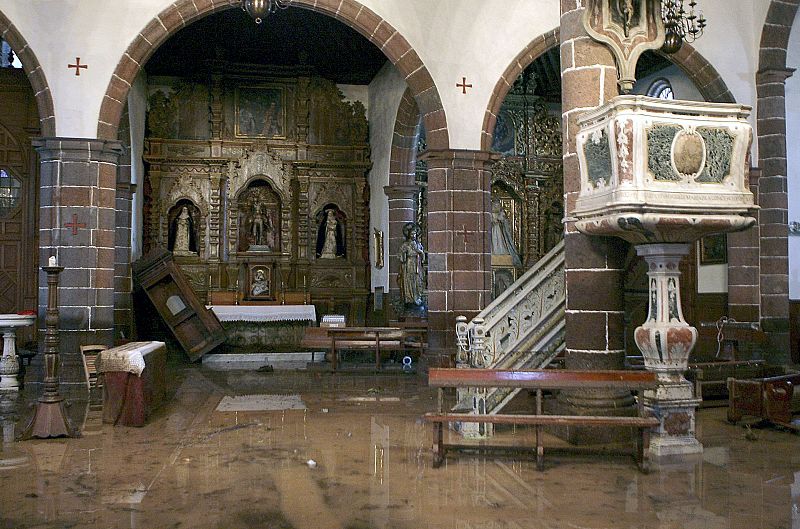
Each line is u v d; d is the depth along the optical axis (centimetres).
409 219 1947
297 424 940
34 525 548
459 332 897
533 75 2192
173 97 2014
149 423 948
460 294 1408
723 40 1444
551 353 961
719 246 1661
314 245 2075
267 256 2031
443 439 841
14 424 942
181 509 586
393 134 1923
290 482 664
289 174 2062
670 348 767
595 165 740
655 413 772
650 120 688
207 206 2012
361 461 742
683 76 1853
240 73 2039
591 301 806
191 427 922
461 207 1413
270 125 2072
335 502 603
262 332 1938
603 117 721
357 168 2098
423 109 1407
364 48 1933
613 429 802
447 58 1401
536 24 1429
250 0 1141
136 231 1891
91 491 638
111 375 940
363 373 1475
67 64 1236
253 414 1012
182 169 2006
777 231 1433
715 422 947
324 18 1816
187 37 1888
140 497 619
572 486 649
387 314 1931
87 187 1231
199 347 1666
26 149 1733
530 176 2166
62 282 1217
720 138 710
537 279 974
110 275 1252
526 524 549
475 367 872
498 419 702
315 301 2056
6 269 1712
